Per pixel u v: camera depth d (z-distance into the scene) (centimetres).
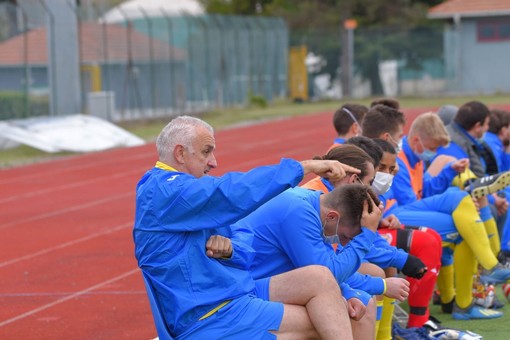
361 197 786
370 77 6912
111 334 1094
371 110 1091
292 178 706
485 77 6875
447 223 1071
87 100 4269
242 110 5556
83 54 4619
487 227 1181
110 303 1239
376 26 7456
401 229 998
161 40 5016
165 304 735
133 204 2139
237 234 795
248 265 767
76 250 1608
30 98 3931
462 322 1091
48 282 1369
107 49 4675
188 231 724
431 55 6825
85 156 3212
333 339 727
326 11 7594
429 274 987
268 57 6291
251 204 706
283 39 6506
